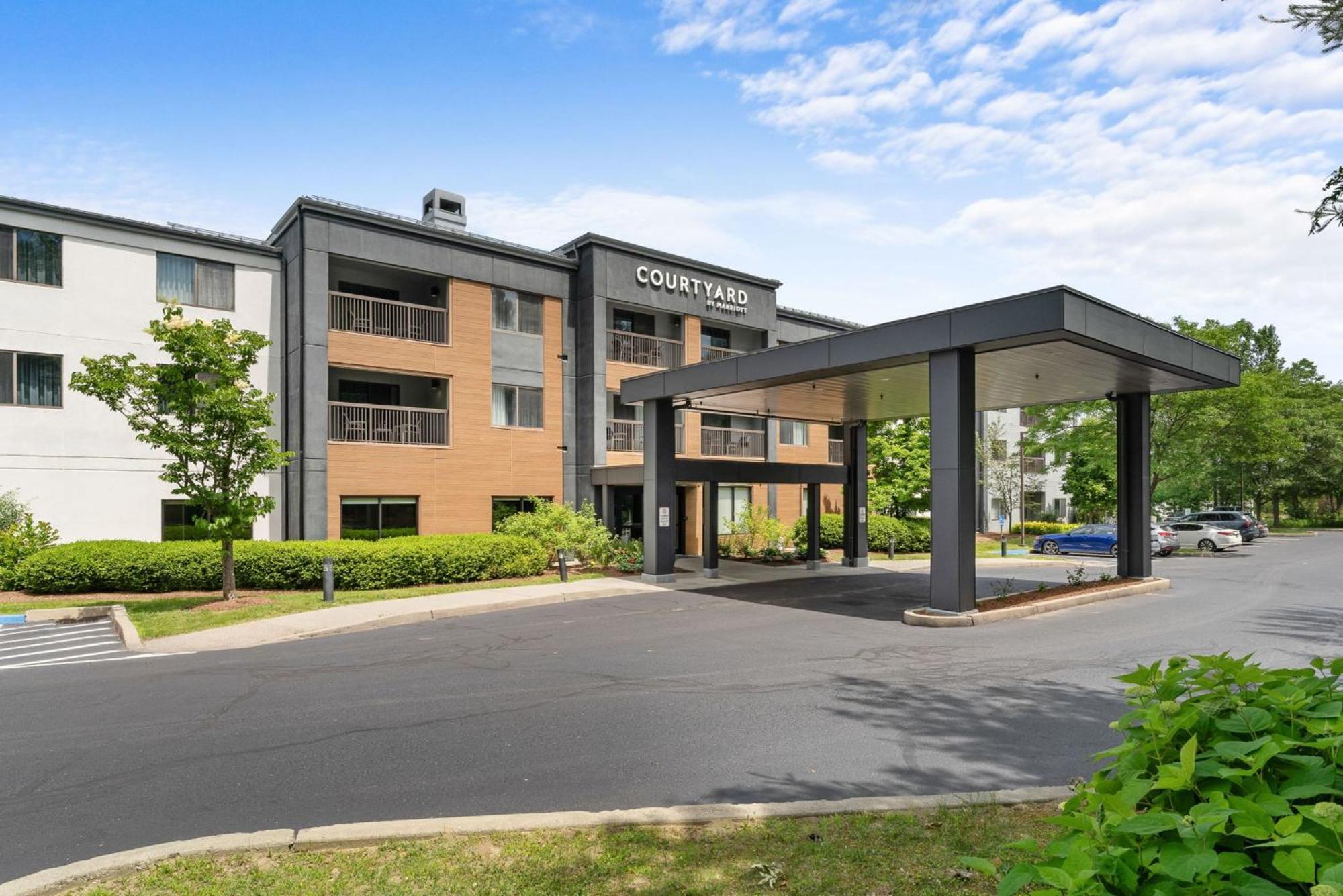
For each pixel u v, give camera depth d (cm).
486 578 1875
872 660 1001
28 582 1566
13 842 480
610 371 2581
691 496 2864
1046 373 1595
